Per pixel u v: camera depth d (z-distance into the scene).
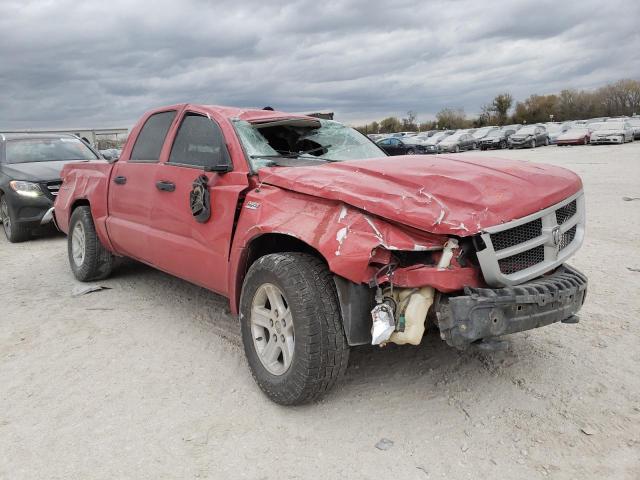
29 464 2.86
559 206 3.30
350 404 3.38
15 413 3.37
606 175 16.62
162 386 3.67
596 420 3.12
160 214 4.61
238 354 4.15
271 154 4.09
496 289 3.00
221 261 3.90
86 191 5.88
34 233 9.14
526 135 40.62
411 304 2.98
